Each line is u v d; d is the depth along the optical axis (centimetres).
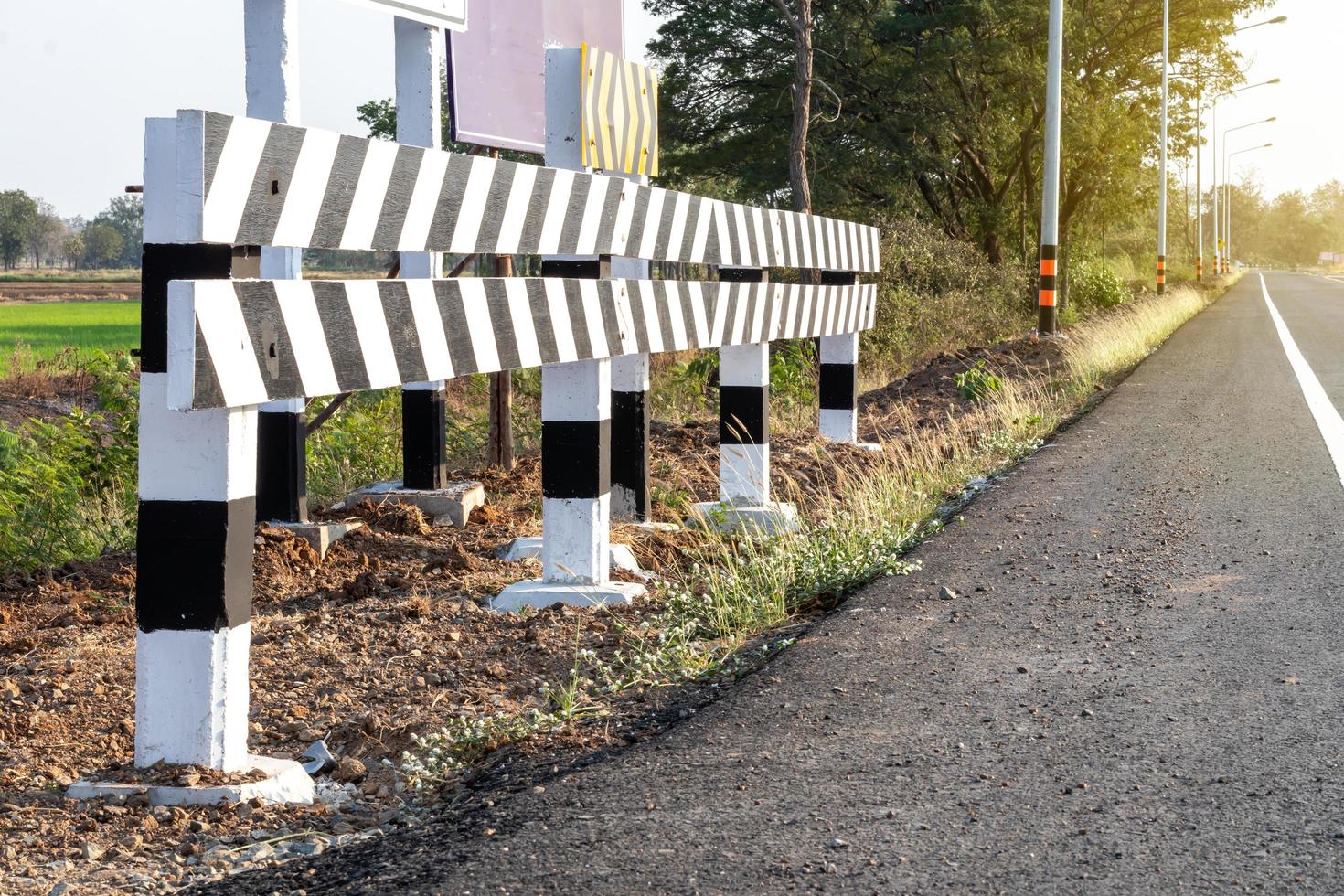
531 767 339
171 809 327
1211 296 4778
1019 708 368
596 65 627
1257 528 638
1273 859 261
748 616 500
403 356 397
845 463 904
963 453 937
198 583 345
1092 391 1395
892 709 370
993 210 3675
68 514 781
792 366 1594
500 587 573
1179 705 367
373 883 258
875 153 3416
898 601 509
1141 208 4550
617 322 558
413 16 622
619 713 389
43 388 1616
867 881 252
